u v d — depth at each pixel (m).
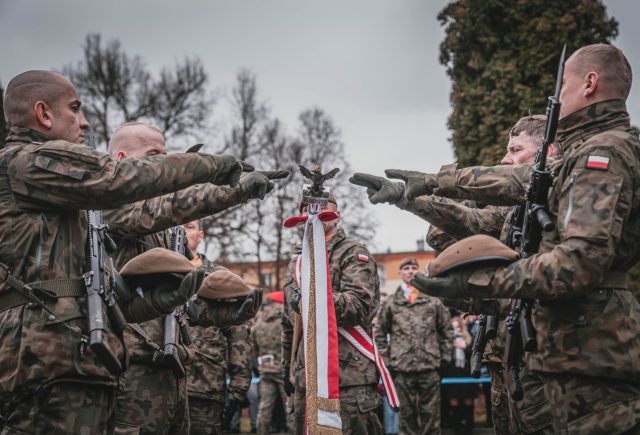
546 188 3.11
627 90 3.22
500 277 2.89
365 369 5.34
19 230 3.02
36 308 2.98
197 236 6.29
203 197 3.71
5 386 2.95
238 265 26.78
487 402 11.38
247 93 28.75
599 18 17.86
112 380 3.08
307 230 5.29
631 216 2.98
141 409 4.02
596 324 2.94
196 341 5.75
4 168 3.05
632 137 3.01
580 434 2.94
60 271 3.04
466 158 17.64
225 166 3.26
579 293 2.82
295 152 28.14
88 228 3.16
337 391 5.05
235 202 3.70
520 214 3.47
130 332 4.04
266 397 10.80
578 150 2.99
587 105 3.19
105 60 25.98
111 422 3.14
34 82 3.28
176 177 3.10
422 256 39.03
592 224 2.80
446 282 2.95
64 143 3.03
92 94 25.77
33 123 3.26
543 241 3.12
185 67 27.19
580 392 2.96
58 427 2.94
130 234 3.83
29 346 2.92
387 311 9.67
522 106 17.22
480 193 3.47
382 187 3.74
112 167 3.01
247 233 25.42
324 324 5.11
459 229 4.18
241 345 6.16
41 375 2.92
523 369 3.84
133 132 4.54
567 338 2.96
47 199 3.00
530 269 2.84
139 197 3.05
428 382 9.42
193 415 5.72
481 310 3.99
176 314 4.25
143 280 3.33
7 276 2.99
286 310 5.86
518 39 17.72
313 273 5.20
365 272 5.45
